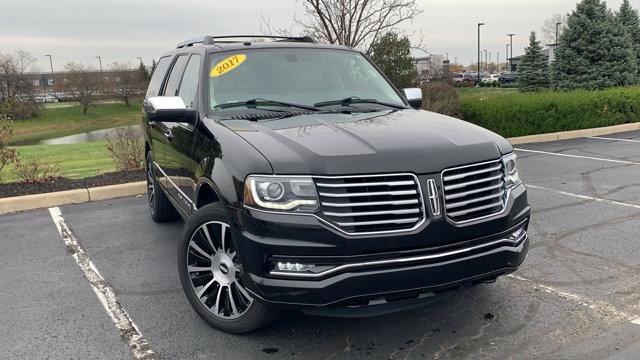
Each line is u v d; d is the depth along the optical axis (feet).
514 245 11.98
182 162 15.46
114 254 18.85
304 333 12.91
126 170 31.60
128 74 245.45
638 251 17.88
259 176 10.87
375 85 17.16
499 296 14.66
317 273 10.53
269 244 10.67
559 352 11.91
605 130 47.96
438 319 13.48
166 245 19.65
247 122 13.46
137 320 13.89
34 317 14.20
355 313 10.98
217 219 12.19
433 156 11.10
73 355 12.28
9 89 201.16
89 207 25.44
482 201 11.60
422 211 10.78
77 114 222.48
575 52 85.20
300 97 15.43
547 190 26.55
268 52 16.76
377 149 11.05
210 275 13.07
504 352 11.97
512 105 43.39
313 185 10.62
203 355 12.10
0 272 17.47
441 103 43.86
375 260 10.53
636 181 28.04
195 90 15.66
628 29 90.79
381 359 11.80
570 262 17.04
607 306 13.98
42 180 29.07
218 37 18.45
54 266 17.88
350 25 36.91
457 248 11.14
